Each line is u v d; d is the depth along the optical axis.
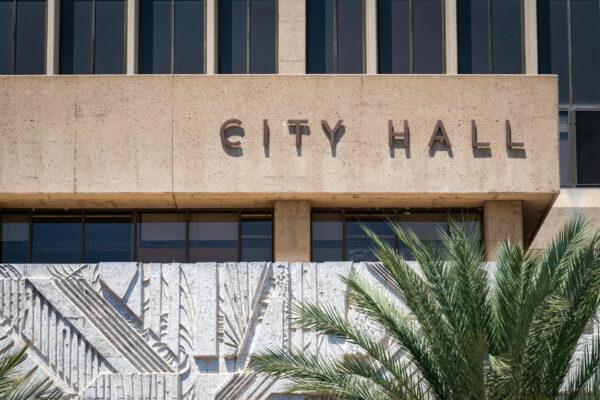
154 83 28.23
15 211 28.97
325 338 22.28
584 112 33.09
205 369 22.27
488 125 28.14
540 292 18.14
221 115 28.11
